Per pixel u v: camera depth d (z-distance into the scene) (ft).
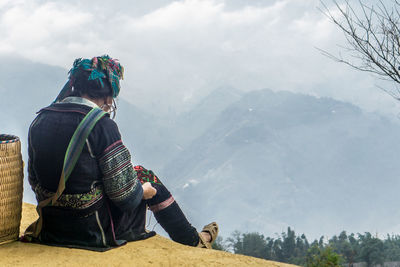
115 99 8.78
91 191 8.18
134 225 9.16
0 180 8.39
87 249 8.23
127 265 7.68
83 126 7.95
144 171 9.55
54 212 8.34
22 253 8.05
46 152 8.04
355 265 258.16
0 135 9.06
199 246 9.66
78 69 8.46
